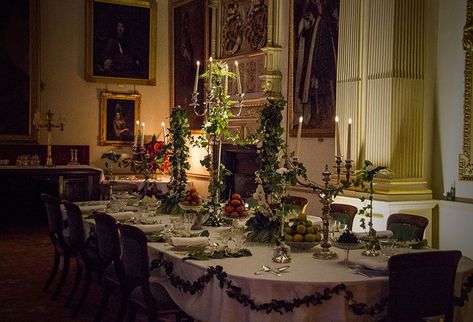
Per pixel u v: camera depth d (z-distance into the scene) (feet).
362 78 24.23
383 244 14.71
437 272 12.17
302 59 30.25
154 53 43.86
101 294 21.98
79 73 41.98
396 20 22.44
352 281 12.17
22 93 39.75
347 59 25.00
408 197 22.39
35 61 39.96
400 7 22.47
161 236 16.44
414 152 22.85
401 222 17.46
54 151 41.01
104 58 42.42
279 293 12.19
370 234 14.69
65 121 41.60
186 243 14.98
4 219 36.45
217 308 12.89
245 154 37.19
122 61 42.93
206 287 13.26
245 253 14.55
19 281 23.68
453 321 13.00
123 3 42.78
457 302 13.30
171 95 44.34
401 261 11.78
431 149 23.20
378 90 23.07
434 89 23.06
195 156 42.14
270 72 32.07
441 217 22.57
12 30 39.40
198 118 40.81
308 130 29.68
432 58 23.07
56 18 41.22
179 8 43.06
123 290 15.75
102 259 17.46
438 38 22.90
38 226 36.58
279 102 16.93
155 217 20.59
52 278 22.15
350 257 14.47
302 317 12.00
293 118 30.94
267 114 16.80
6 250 29.66
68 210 19.69
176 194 21.52
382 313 12.37
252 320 12.26
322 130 28.71
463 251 21.61
